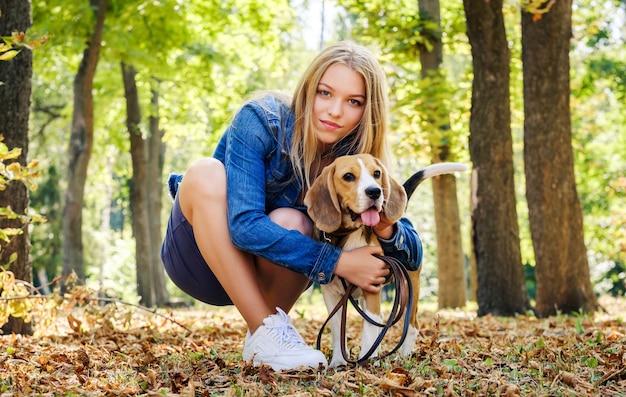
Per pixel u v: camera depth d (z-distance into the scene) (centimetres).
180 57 1420
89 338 487
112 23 1232
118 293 2436
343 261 311
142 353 412
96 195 2359
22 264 510
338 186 323
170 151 2611
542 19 864
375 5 1274
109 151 2066
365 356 317
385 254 344
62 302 462
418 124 1232
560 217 871
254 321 322
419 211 3250
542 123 872
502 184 913
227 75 1622
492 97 914
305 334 561
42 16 1178
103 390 299
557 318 760
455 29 1312
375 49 1352
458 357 358
